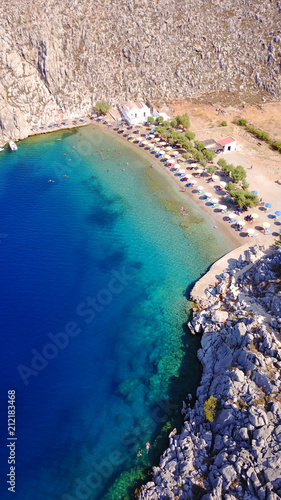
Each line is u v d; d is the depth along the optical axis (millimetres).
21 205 117062
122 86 160250
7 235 105938
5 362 76125
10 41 150250
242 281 86500
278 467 51625
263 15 167000
